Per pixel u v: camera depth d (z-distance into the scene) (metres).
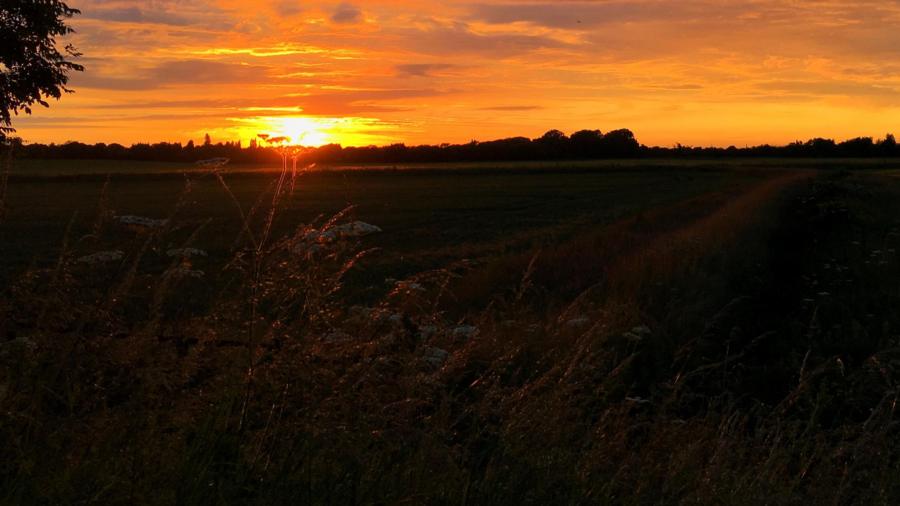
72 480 2.52
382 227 32.28
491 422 4.15
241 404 3.12
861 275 14.73
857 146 152.62
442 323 4.13
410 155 146.62
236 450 2.94
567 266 16.83
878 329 10.37
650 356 8.55
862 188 42.69
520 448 3.59
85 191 52.12
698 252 17.42
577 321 7.12
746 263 16.28
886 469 4.24
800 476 4.29
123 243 3.37
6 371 2.72
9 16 20.48
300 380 3.15
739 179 74.44
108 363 2.94
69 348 2.85
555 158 149.88
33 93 21.16
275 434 2.99
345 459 3.08
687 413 6.94
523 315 8.72
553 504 3.48
